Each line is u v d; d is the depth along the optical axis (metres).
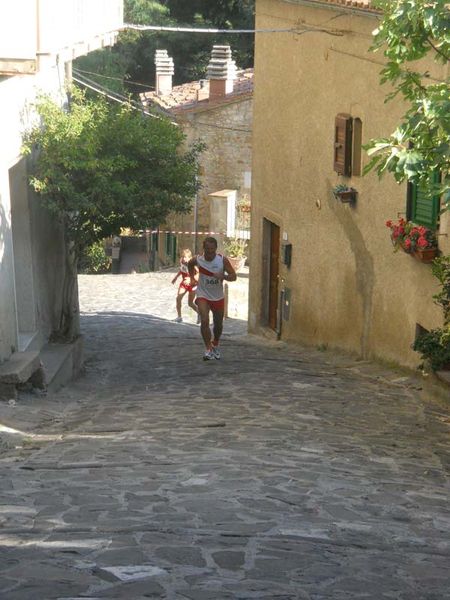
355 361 16.39
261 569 4.86
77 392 14.15
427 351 12.57
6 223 12.80
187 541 5.39
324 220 18.12
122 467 8.07
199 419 10.85
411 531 6.30
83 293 31.39
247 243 35.19
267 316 22.72
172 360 17.31
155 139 15.32
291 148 19.78
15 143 13.56
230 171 36.19
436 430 10.81
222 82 36.25
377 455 9.15
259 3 21.25
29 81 14.58
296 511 6.57
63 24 13.30
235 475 7.67
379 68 15.21
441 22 8.63
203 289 16.39
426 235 13.52
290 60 19.56
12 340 12.98
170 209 16.03
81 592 4.29
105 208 15.02
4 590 4.31
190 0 50.09
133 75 49.69
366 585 4.72
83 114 15.21
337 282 17.61
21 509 6.39
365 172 9.21
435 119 8.62
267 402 12.10
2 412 11.21
